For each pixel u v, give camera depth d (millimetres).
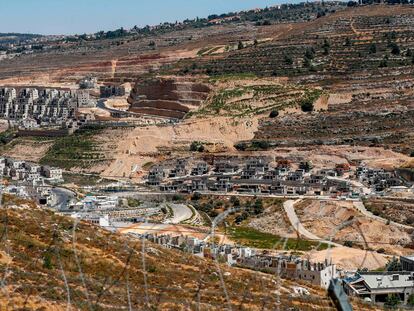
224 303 86562
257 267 117438
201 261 102750
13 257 87562
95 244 98000
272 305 88875
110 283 85750
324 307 90938
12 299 77438
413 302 118938
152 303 82938
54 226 99750
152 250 101438
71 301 80062
